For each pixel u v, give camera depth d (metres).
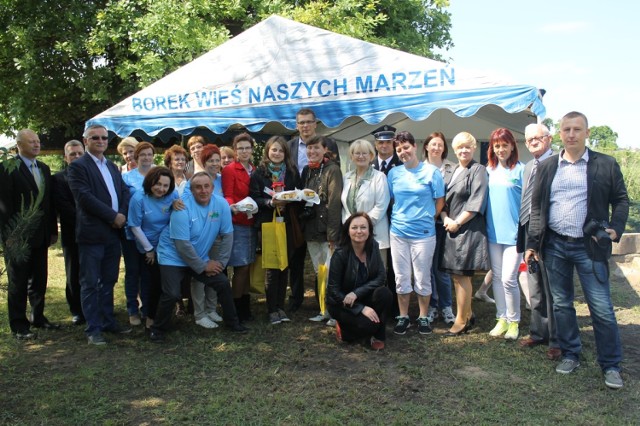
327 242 5.41
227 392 3.91
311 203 5.30
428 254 5.09
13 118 13.52
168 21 10.91
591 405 3.66
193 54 11.20
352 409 3.61
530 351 4.68
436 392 3.89
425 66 6.14
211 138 9.26
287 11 11.83
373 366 4.39
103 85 12.06
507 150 4.84
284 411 3.61
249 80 6.76
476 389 3.92
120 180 5.14
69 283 5.54
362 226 4.69
